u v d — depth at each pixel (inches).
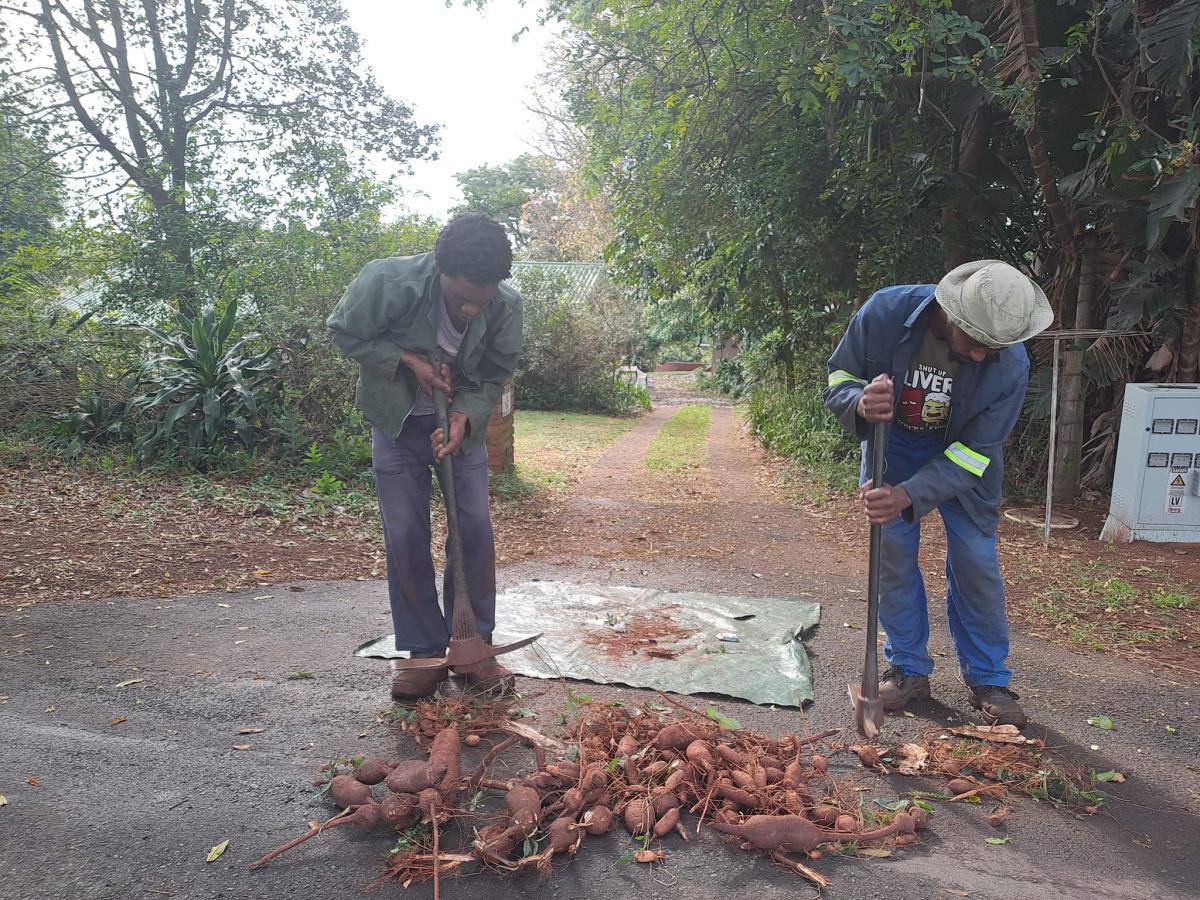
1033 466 364.2
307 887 83.4
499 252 113.7
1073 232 330.0
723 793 97.3
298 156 584.4
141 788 99.4
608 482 407.8
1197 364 324.5
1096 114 296.0
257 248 468.8
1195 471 270.5
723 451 542.9
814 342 503.8
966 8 318.7
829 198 399.2
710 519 311.9
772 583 218.1
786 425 502.3
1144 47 269.3
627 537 276.4
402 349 120.1
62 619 160.7
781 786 101.0
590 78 428.1
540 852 89.0
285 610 174.2
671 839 93.7
